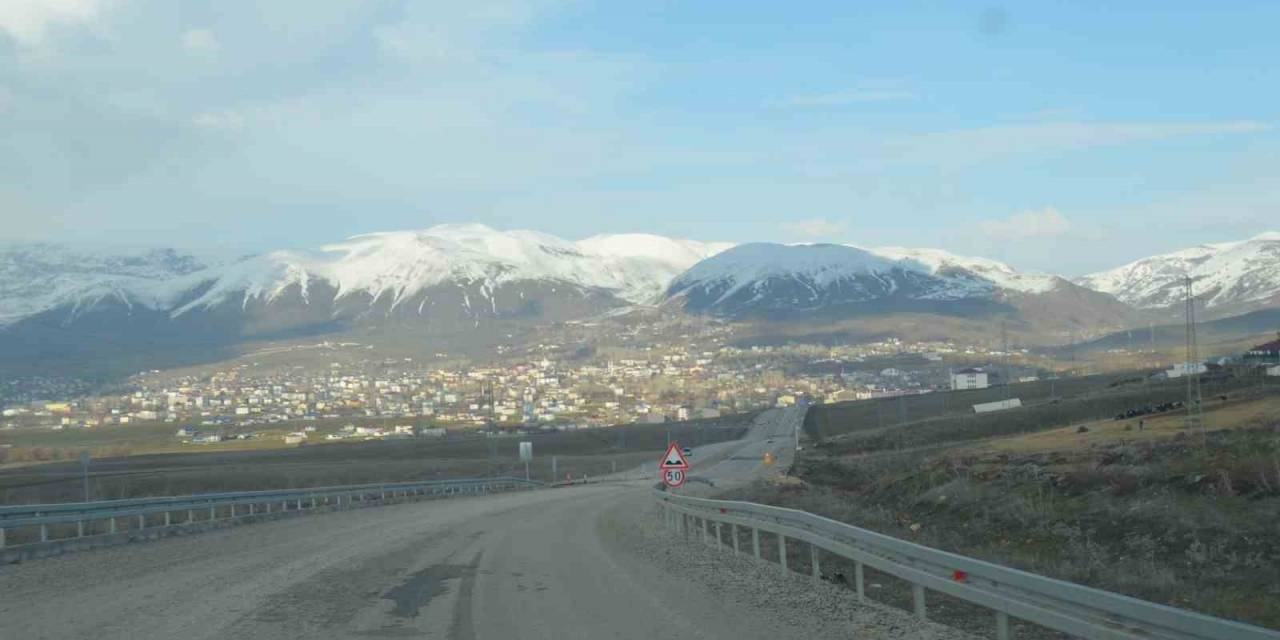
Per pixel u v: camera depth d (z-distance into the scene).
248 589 15.54
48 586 16.48
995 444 57.78
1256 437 33.06
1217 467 24.83
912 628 12.09
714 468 92.81
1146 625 8.23
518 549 22.73
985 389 138.00
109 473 74.69
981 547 22.38
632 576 17.42
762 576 17.19
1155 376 99.00
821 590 15.20
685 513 26.38
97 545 24.69
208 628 12.02
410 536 27.05
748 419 157.50
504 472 98.62
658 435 141.00
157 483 64.06
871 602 13.83
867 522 26.31
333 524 33.84
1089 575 15.30
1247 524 18.58
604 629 12.13
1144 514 21.08
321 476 75.12
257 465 91.12
